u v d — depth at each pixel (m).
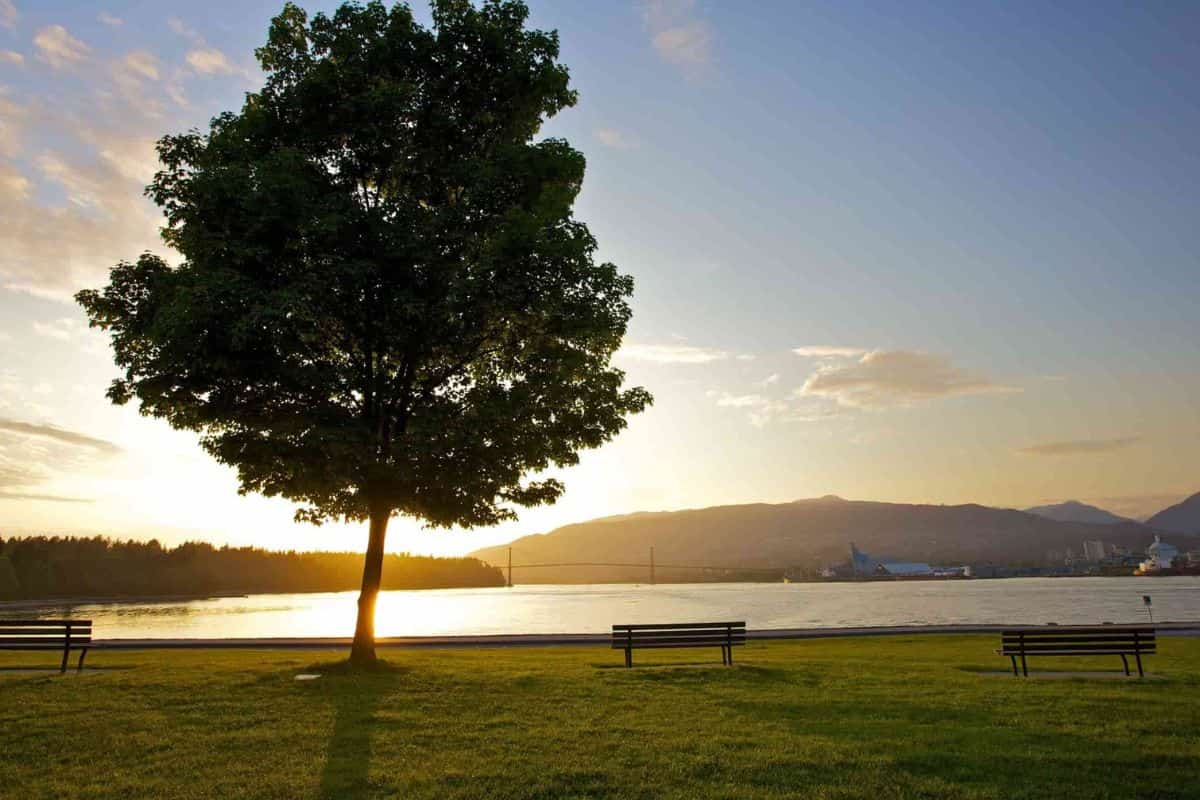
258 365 14.58
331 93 16.23
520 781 8.34
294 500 16.38
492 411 14.82
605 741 9.98
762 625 58.41
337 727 10.77
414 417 15.43
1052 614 77.12
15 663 18.48
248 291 13.59
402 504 15.55
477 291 14.85
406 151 16.53
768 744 9.84
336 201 15.00
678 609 103.50
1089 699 12.88
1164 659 19.55
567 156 16.86
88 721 11.09
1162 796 7.86
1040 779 8.39
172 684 14.02
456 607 125.38
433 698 12.84
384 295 15.36
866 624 58.75
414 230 15.37
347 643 24.75
